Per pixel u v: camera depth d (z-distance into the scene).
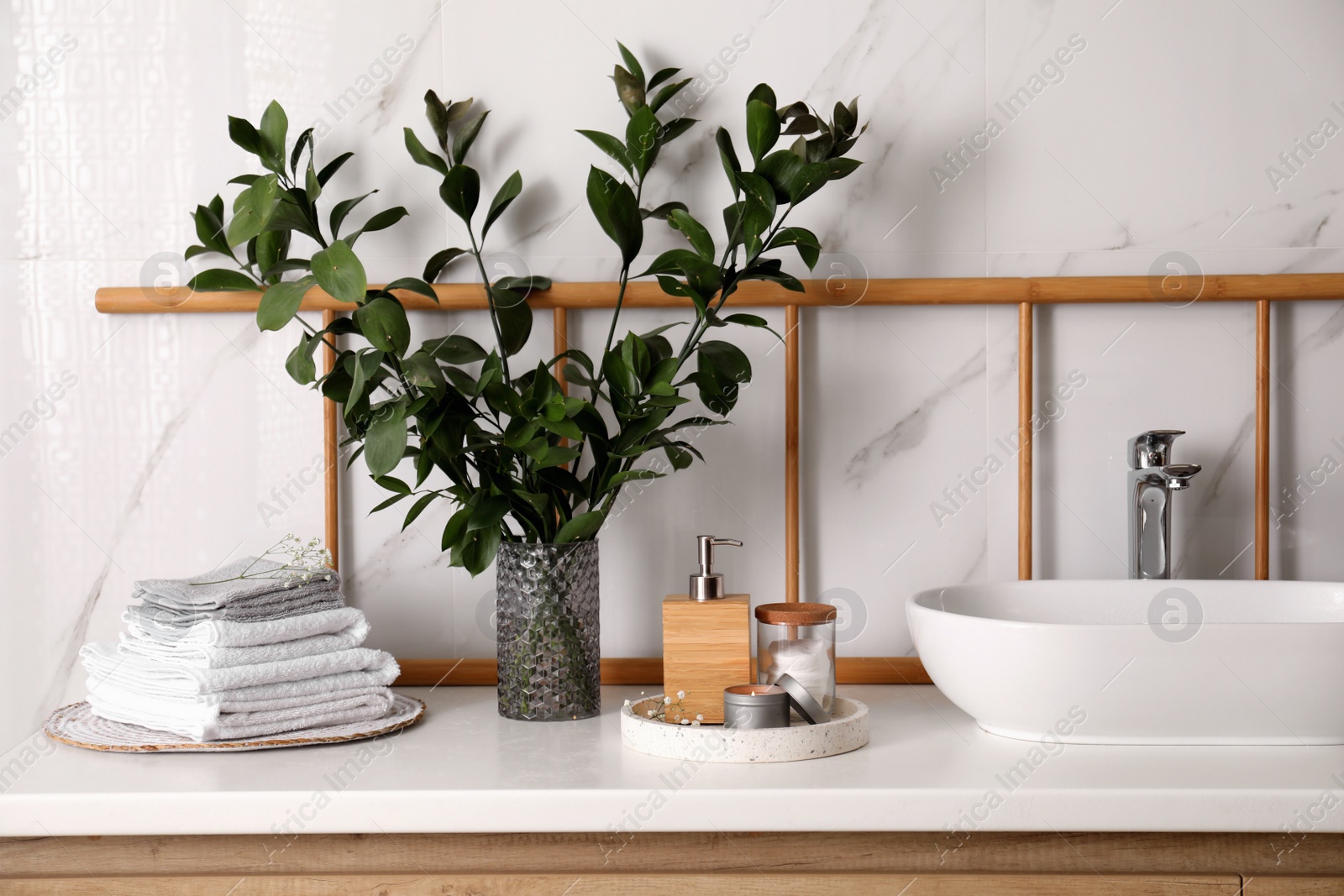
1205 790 0.75
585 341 1.17
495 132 1.17
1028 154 1.15
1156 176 1.14
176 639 0.94
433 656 1.18
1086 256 1.15
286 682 0.94
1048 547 1.16
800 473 1.17
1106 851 0.78
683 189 1.16
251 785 0.80
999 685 0.87
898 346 1.16
